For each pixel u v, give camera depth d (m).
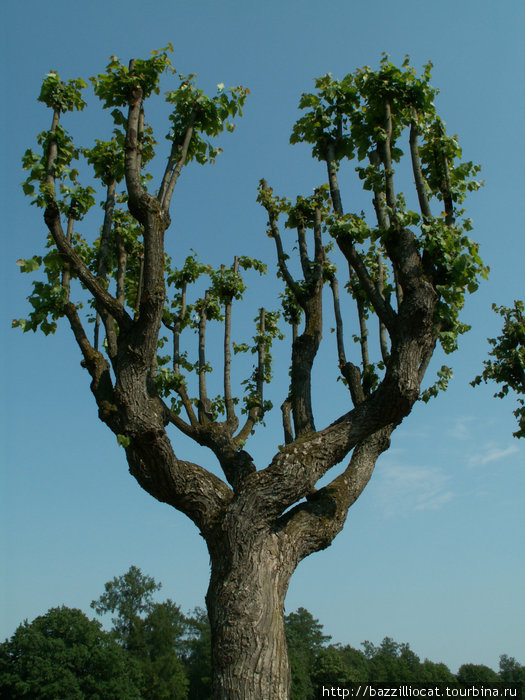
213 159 9.16
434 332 7.82
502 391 14.88
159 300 7.46
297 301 10.34
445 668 62.53
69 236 8.59
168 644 62.66
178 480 7.26
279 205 11.09
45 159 8.48
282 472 7.02
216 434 9.36
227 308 11.27
